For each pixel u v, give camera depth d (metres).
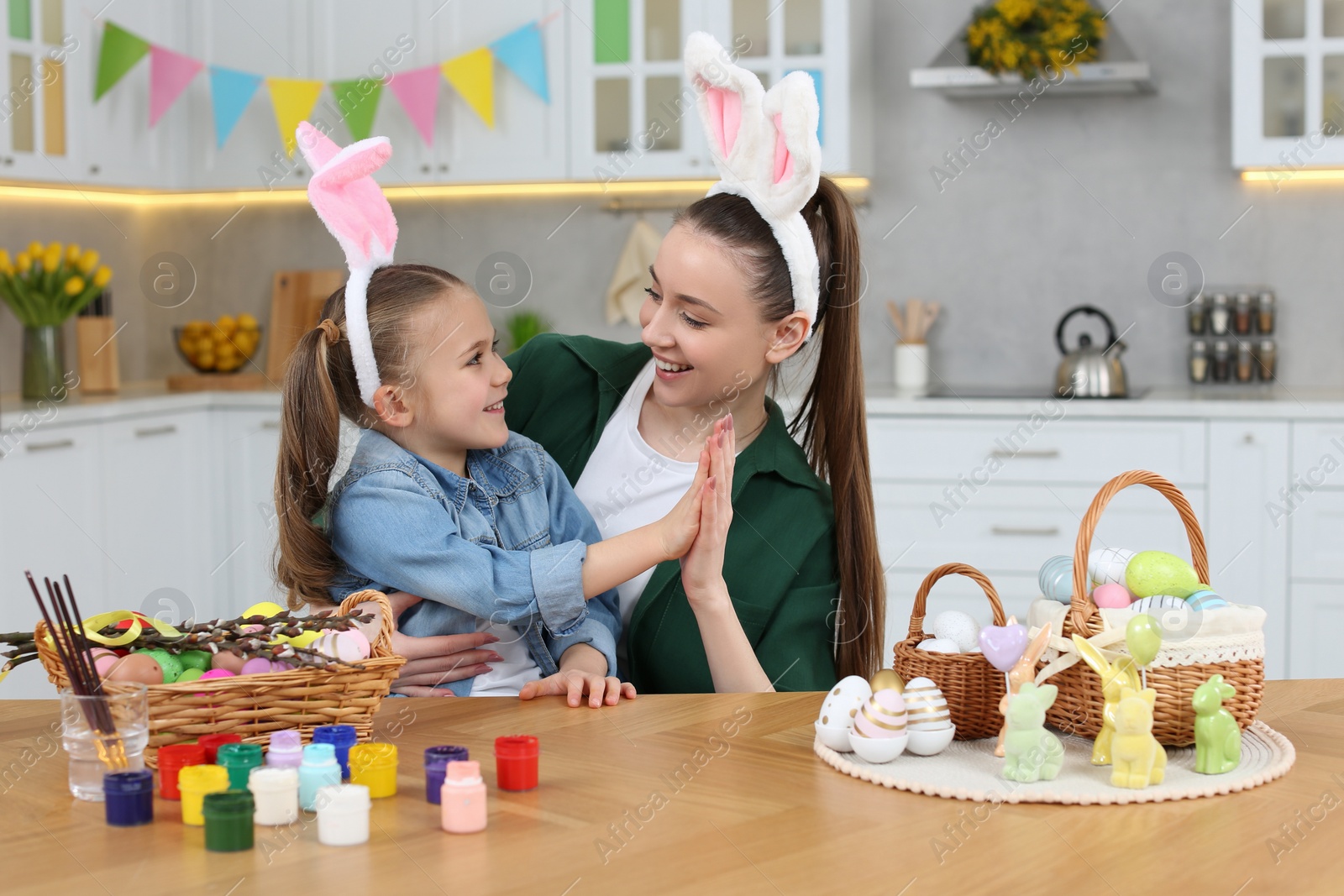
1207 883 0.81
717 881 0.81
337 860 0.85
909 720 1.08
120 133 3.74
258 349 4.36
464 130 3.82
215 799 0.88
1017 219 3.88
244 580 3.88
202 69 3.87
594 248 4.12
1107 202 3.82
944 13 3.86
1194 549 1.16
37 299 3.57
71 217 4.07
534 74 3.73
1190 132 3.74
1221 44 3.69
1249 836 0.89
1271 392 3.55
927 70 3.63
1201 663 1.07
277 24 3.85
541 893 0.79
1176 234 3.77
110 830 0.91
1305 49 3.34
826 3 3.54
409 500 1.39
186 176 3.95
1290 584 3.17
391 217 1.51
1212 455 3.19
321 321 1.48
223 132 3.84
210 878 0.82
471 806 0.90
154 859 0.85
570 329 4.16
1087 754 1.09
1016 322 3.90
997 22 3.56
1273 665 3.20
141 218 4.41
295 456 1.42
